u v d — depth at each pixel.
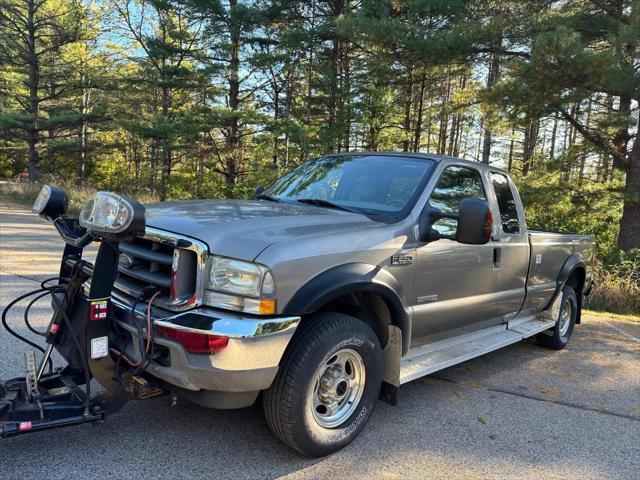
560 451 3.58
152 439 3.31
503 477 3.19
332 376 3.25
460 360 4.16
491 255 4.53
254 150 23.45
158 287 3.03
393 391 3.64
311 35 20.56
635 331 7.48
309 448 3.10
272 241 2.96
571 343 6.57
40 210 3.26
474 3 13.97
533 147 30.47
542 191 15.55
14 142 39.72
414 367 3.84
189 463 3.06
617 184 15.62
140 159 38.44
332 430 3.22
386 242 3.50
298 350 2.98
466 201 3.47
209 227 3.00
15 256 9.32
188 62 27.27
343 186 4.29
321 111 25.66
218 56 22.52
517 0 13.47
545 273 5.58
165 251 3.04
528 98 11.70
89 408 2.87
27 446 3.14
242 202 3.94
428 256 3.81
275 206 3.83
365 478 3.04
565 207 15.66
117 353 3.04
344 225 3.46
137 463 3.02
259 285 2.81
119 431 3.39
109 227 2.60
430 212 3.86
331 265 3.14
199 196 23.16
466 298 4.30
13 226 13.66
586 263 6.55
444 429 3.78
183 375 2.77
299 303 2.93
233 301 2.82
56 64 28.69
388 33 13.14
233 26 21.14
